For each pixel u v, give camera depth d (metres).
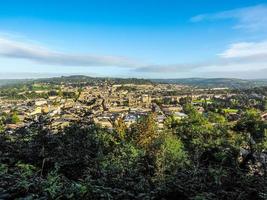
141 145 35.28
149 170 13.19
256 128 70.00
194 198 8.80
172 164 20.08
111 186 9.68
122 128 38.78
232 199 9.17
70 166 12.52
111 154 17.36
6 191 8.73
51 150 13.20
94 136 14.63
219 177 9.70
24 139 13.80
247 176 9.97
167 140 37.59
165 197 9.38
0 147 12.88
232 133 61.78
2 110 105.38
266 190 9.17
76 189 8.77
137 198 8.96
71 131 14.34
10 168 10.80
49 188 8.54
